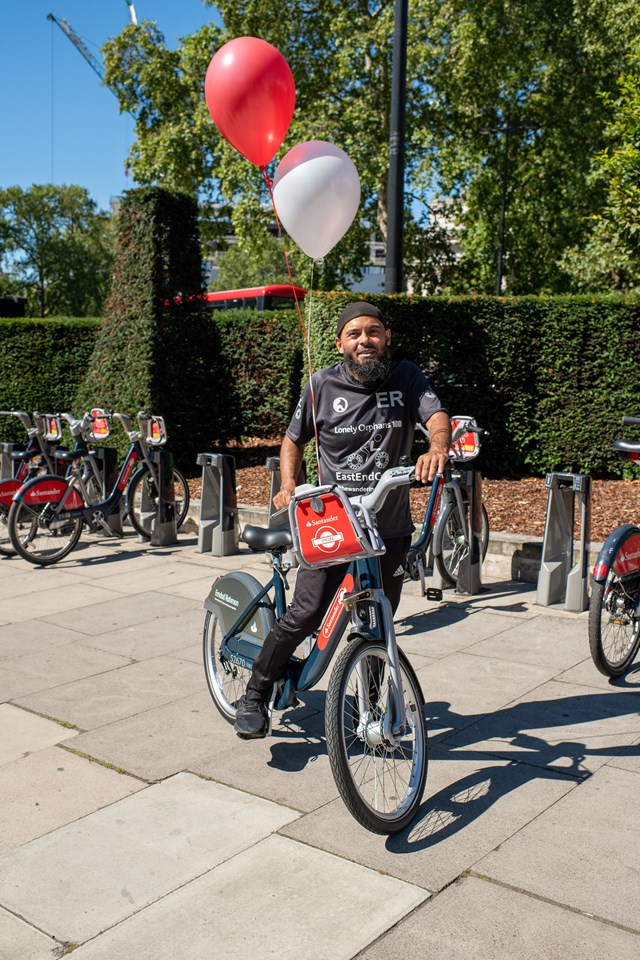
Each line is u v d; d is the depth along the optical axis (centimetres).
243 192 2461
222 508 760
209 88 375
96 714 426
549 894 268
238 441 1246
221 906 269
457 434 609
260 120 372
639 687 438
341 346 339
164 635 549
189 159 2598
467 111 2575
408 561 537
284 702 352
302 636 342
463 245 3116
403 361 346
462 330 967
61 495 754
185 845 305
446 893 270
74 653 519
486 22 2358
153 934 257
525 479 963
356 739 324
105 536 853
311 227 367
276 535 364
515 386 966
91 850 304
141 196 1095
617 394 936
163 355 1097
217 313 1295
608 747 369
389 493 334
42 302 6525
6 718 423
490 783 341
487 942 246
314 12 2472
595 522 734
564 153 2720
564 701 422
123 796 343
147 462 804
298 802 332
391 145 988
